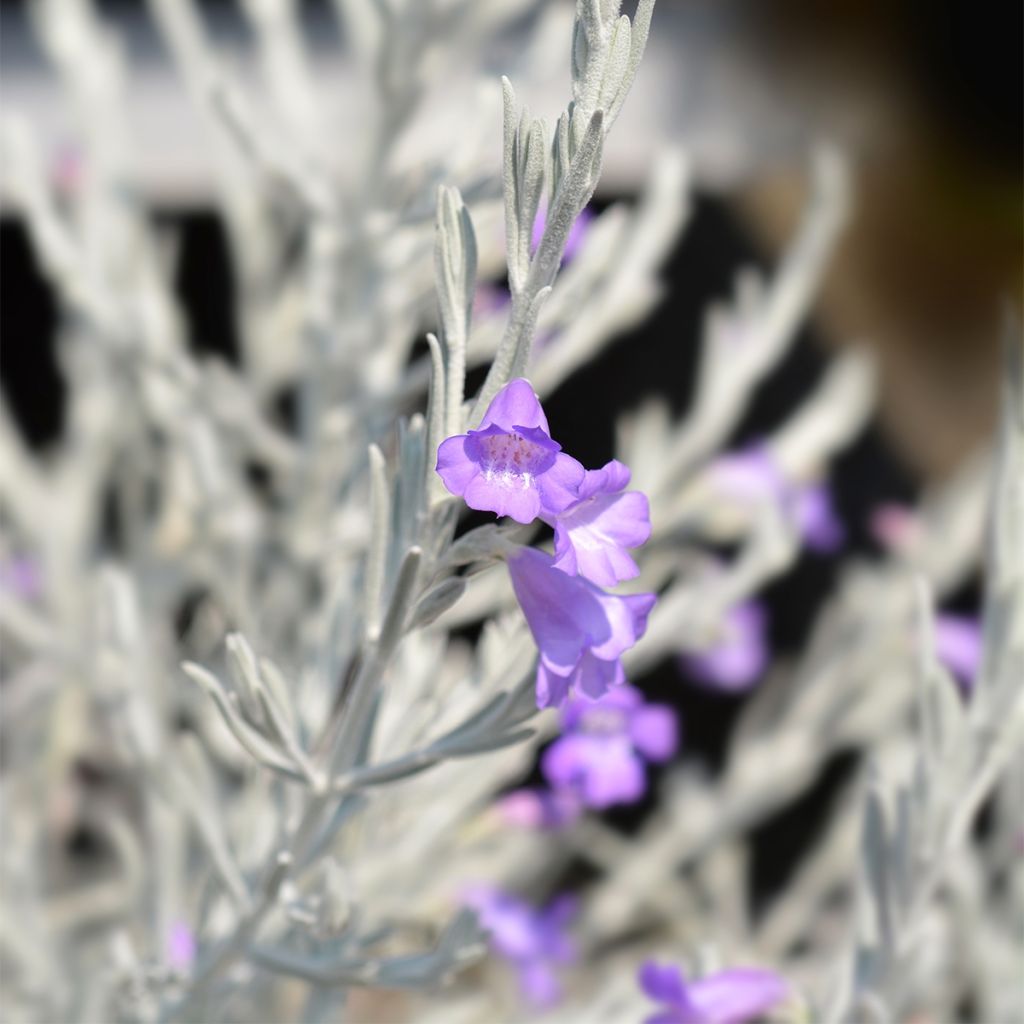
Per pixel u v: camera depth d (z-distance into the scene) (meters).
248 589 0.66
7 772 0.75
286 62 0.66
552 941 0.72
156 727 0.55
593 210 0.98
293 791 0.48
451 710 0.47
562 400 1.04
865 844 0.48
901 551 0.84
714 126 1.01
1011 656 0.47
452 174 0.53
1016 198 1.24
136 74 0.92
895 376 1.09
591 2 0.39
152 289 0.69
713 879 0.84
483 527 0.41
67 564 0.73
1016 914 0.70
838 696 0.78
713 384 0.69
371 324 0.59
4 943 0.59
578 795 0.61
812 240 0.70
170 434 0.70
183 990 0.47
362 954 0.46
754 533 0.74
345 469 0.62
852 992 0.48
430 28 0.57
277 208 0.80
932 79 1.22
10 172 0.64
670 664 1.12
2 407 0.75
